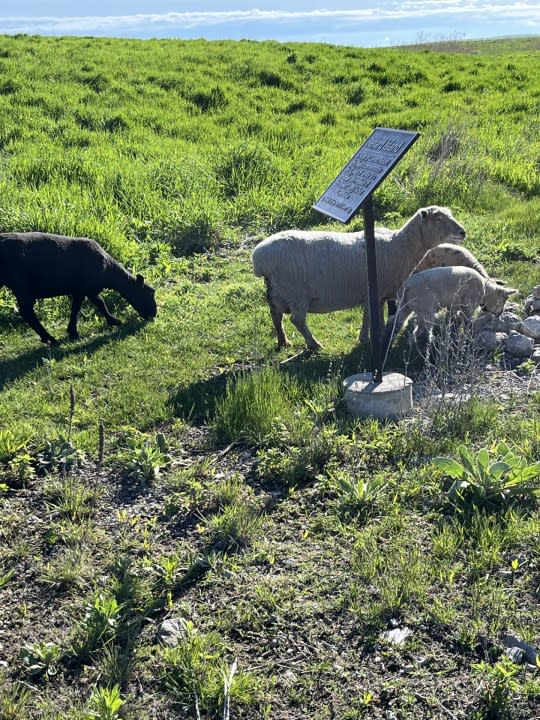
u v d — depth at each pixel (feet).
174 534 15.99
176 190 42.83
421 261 25.62
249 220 41.32
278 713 11.50
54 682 12.40
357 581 14.02
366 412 19.92
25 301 26.55
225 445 19.56
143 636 13.15
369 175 18.89
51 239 26.68
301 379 22.35
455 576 13.85
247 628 13.20
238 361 25.09
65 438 19.48
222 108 65.41
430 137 52.47
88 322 29.50
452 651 12.34
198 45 92.07
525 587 13.51
